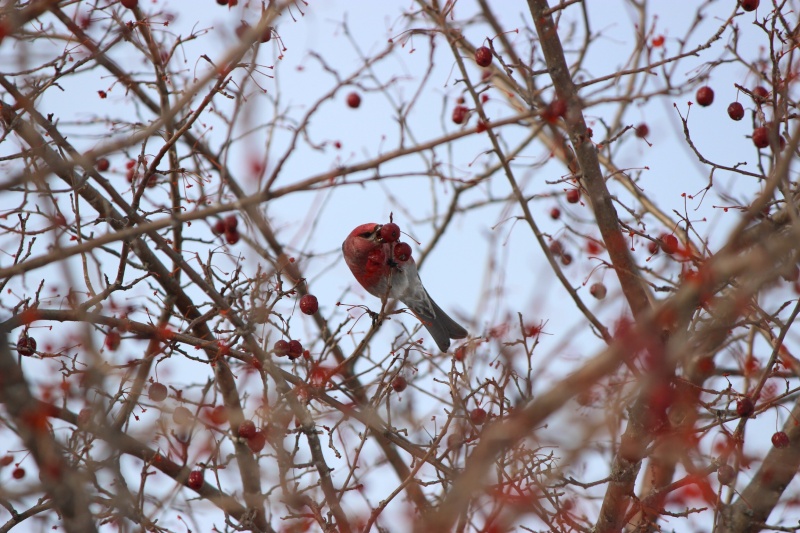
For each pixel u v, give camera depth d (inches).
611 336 250.4
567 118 263.4
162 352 241.1
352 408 257.8
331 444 243.8
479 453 195.0
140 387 253.0
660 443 231.5
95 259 258.7
